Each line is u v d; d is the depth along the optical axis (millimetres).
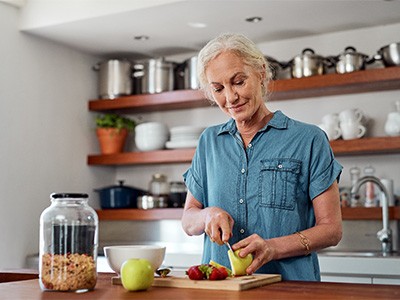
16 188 3703
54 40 3973
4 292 1505
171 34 3830
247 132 1989
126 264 1509
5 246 3619
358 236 3590
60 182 4016
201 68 1890
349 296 1376
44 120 3918
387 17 3520
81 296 1429
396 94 3605
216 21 3572
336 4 3295
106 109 4258
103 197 4156
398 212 3373
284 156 1922
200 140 2102
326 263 3125
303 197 1928
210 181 2023
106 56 4379
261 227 1916
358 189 3279
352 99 3729
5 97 3656
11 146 3682
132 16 3496
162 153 3953
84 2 3551
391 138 3311
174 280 1596
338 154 3646
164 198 4039
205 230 1791
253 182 1936
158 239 4148
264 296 1394
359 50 3711
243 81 1839
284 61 3924
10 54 3701
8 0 3650
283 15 3463
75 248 1515
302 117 3869
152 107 4168
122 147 4234
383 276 2980
